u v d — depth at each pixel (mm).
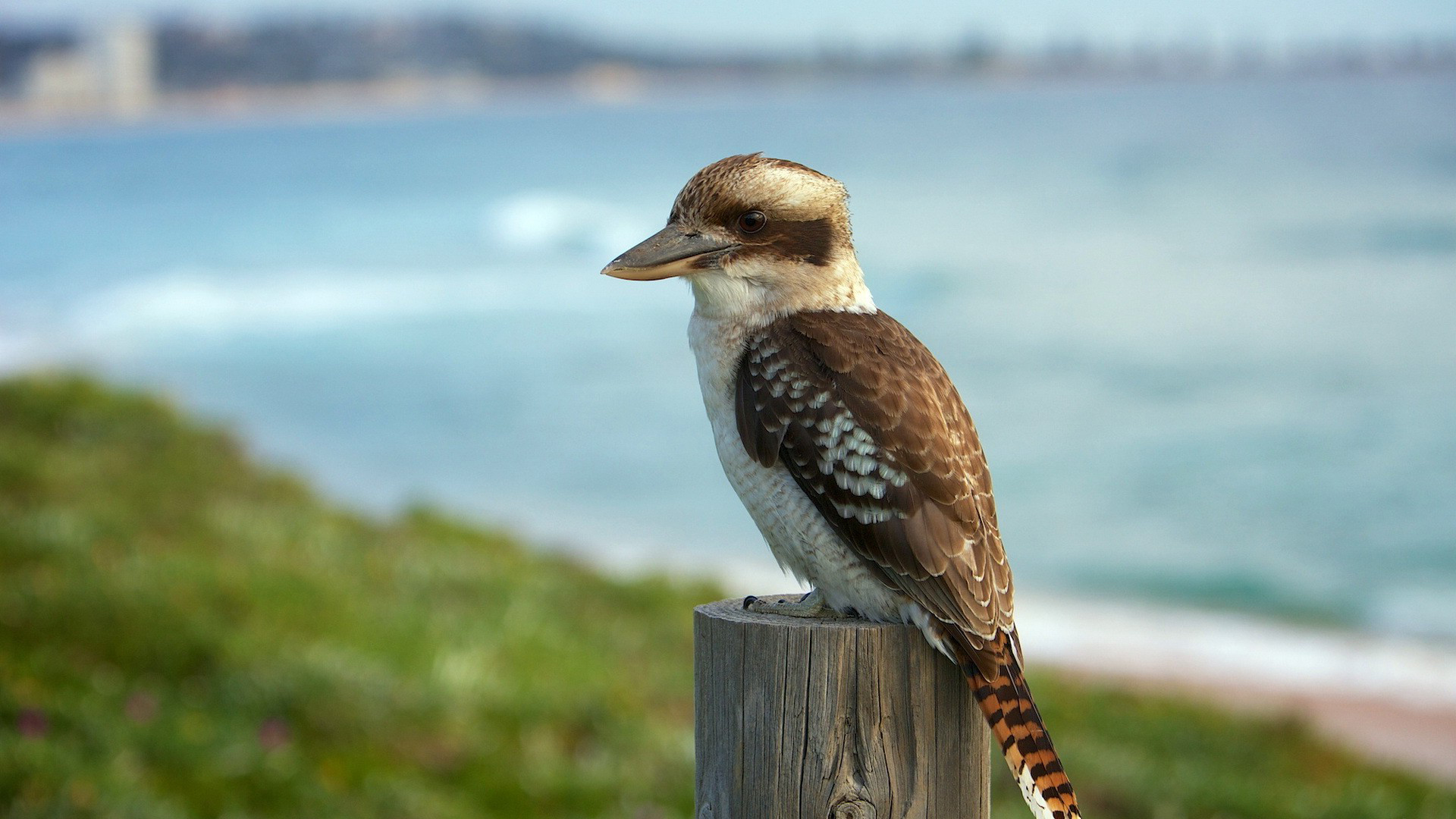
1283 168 72062
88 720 6242
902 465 3320
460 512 21312
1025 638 15523
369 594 9219
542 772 6766
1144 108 148125
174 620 7387
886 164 89188
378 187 88500
